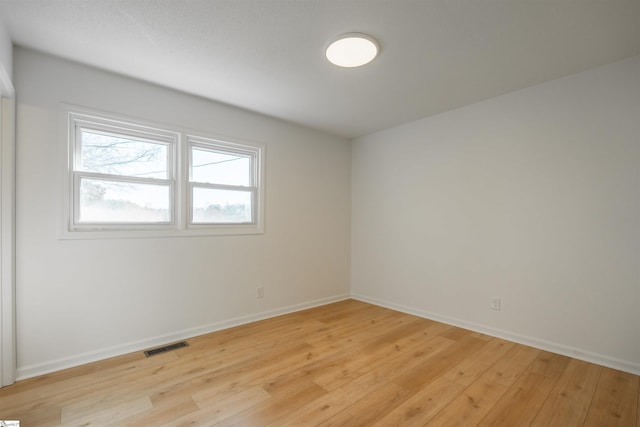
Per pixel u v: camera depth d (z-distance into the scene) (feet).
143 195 8.80
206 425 5.39
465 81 8.52
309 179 12.73
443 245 10.94
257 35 6.43
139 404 5.98
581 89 7.98
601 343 7.64
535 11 5.64
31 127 7.01
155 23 6.04
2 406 5.87
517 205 9.13
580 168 8.01
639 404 6.02
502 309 9.41
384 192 12.96
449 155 10.78
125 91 8.30
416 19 5.89
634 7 5.49
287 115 11.22
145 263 8.63
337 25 6.09
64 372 7.16
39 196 7.10
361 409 5.88
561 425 5.45
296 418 5.60
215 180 10.32
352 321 10.98
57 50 6.99
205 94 9.39
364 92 9.23
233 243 10.46
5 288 6.56
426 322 10.88
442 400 6.16
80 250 7.63
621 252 7.40
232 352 8.32
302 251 12.48
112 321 8.07
